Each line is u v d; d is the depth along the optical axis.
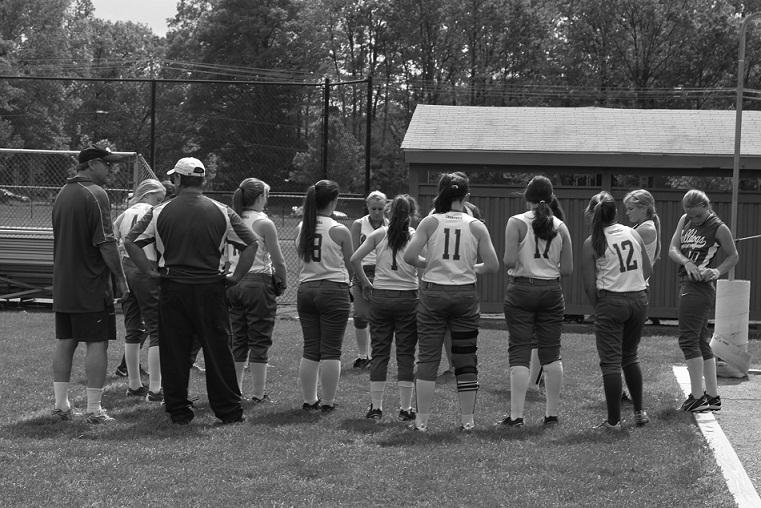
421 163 15.27
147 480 5.45
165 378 7.05
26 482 5.34
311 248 7.54
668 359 10.97
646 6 50.06
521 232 7.11
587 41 52.19
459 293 6.97
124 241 6.96
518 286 7.17
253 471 5.70
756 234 14.75
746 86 50.62
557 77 53.50
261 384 8.01
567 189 15.05
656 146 15.16
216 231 7.00
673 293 14.89
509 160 15.17
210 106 37.94
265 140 36.78
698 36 50.00
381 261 7.43
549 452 6.35
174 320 7.00
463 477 5.68
